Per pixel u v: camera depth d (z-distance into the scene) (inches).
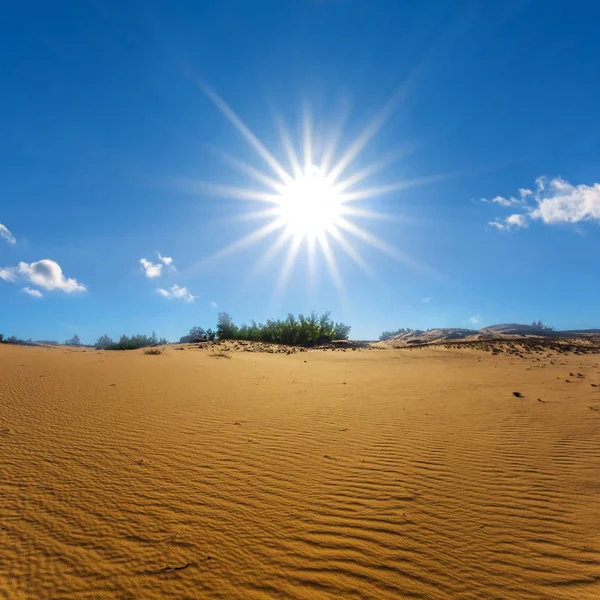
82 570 95.1
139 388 337.7
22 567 95.2
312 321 1234.0
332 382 428.1
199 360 596.7
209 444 195.8
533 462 181.9
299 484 152.6
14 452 173.2
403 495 145.9
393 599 90.0
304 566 100.9
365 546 111.2
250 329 1208.8
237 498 137.8
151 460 170.7
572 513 133.4
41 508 124.6
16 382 330.0
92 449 181.8
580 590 94.6
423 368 571.5
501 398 331.0
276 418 254.5
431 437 220.7
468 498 144.5
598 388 358.0
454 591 93.4
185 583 92.2
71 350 730.2
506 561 105.7
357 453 191.9
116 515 122.0
